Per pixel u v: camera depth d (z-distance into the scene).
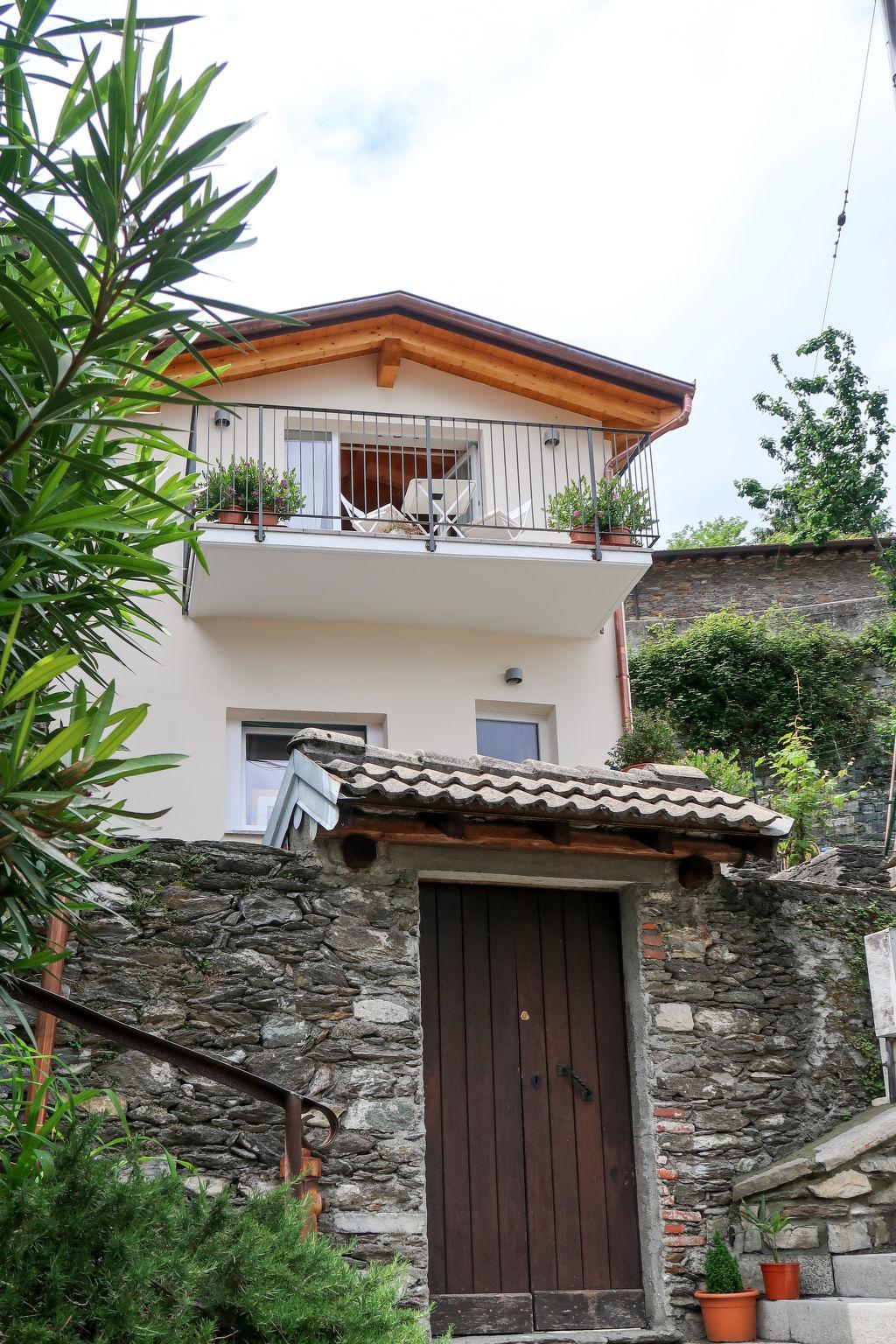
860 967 7.58
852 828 17.03
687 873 7.25
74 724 3.04
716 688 18.22
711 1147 6.86
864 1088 7.30
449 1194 6.50
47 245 3.02
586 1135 6.86
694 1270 6.58
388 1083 6.32
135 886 6.21
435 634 11.25
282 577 10.35
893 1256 5.92
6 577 3.40
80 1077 5.76
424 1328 3.86
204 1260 3.39
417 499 11.45
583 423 12.43
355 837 6.59
